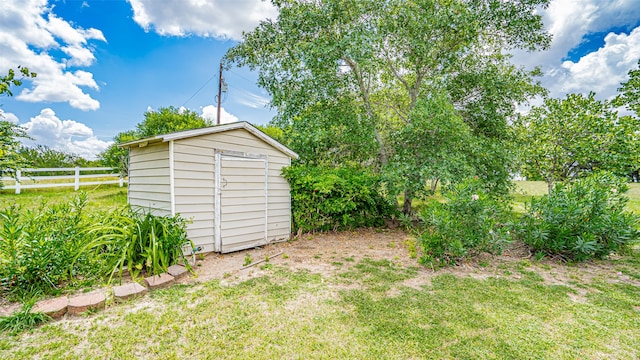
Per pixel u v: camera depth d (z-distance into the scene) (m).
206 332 2.63
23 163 7.54
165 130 13.12
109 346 2.38
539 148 8.61
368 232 7.43
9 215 3.39
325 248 5.80
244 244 5.56
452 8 7.28
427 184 7.82
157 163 5.07
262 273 4.25
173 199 4.65
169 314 2.92
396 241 6.50
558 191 5.47
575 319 2.99
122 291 3.26
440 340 2.57
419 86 8.87
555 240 5.02
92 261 3.80
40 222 3.92
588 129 7.87
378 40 7.33
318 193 6.63
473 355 2.37
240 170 5.50
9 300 3.02
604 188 5.34
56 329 2.59
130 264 3.69
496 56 8.67
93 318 2.81
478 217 4.75
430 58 7.83
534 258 5.04
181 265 4.24
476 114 8.43
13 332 2.49
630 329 2.81
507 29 7.63
